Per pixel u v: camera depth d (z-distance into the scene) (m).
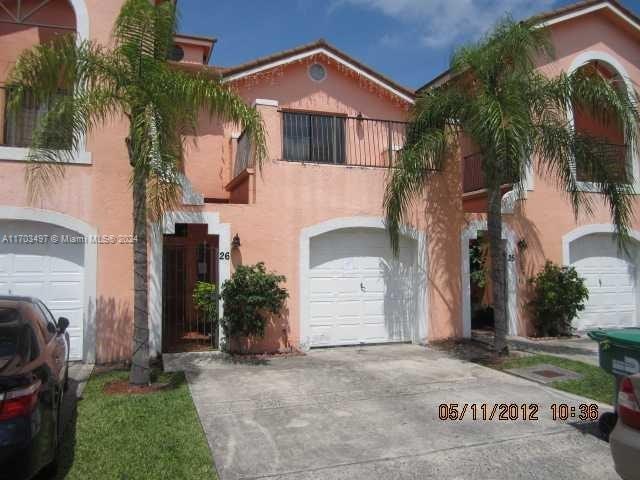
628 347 5.16
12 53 10.43
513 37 8.58
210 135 12.66
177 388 6.95
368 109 13.49
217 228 9.26
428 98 9.42
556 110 9.08
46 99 6.80
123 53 6.67
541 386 7.33
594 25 13.27
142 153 6.29
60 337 5.98
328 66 13.29
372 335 10.41
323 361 8.86
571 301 11.39
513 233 11.70
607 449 5.09
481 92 8.55
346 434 5.42
